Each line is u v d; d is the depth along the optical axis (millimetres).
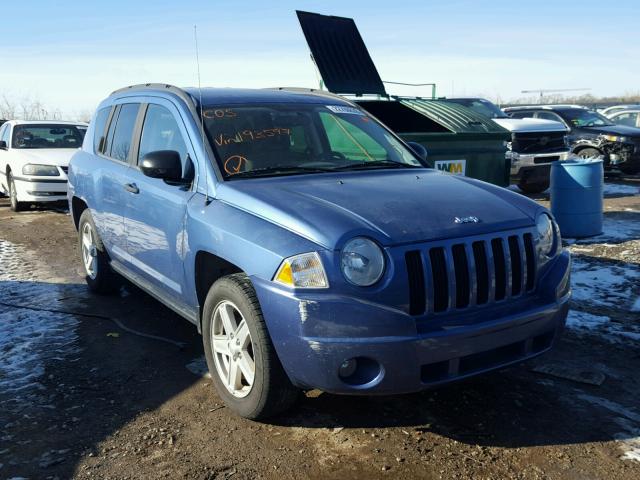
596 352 4445
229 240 3410
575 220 8219
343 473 3016
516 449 3215
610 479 2953
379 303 2990
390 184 3820
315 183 3770
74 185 6039
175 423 3508
